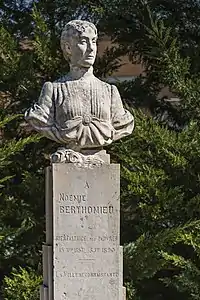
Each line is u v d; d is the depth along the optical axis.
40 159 12.76
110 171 7.34
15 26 13.30
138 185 10.78
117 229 7.35
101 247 7.34
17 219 11.83
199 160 11.09
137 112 11.31
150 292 11.70
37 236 12.02
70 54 7.64
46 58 12.27
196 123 11.39
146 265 10.73
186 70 11.42
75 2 12.95
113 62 13.30
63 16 13.25
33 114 7.47
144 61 13.16
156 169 11.06
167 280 10.71
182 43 12.46
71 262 7.31
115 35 13.09
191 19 12.85
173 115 13.02
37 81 12.35
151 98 13.24
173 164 10.96
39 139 11.44
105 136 7.47
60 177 7.30
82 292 7.31
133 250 10.77
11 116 11.55
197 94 11.42
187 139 11.11
